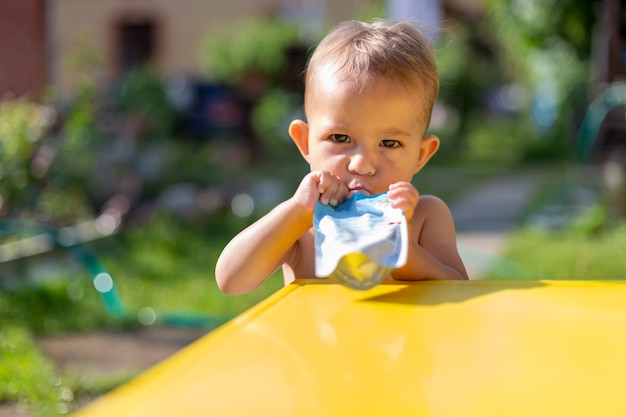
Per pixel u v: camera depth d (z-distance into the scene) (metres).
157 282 6.62
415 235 2.23
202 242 8.10
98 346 5.08
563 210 9.69
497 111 26.14
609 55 9.96
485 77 23.20
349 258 1.50
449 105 21.62
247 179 11.51
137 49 19.50
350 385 1.04
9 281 6.47
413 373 1.08
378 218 1.69
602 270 6.53
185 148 11.02
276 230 1.90
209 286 6.38
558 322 1.33
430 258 1.99
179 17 19.58
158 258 7.28
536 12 12.07
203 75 18.72
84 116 8.62
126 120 9.70
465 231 8.83
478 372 1.09
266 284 6.34
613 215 8.46
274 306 1.46
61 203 8.33
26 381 4.24
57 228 7.83
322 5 20.64
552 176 14.17
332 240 1.55
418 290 1.58
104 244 7.87
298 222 1.89
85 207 8.62
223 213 9.44
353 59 1.98
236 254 1.93
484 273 6.43
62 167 8.36
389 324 1.32
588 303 1.46
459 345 1.21
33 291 5.96
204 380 1.05
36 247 7.30
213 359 1.14
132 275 6.77
